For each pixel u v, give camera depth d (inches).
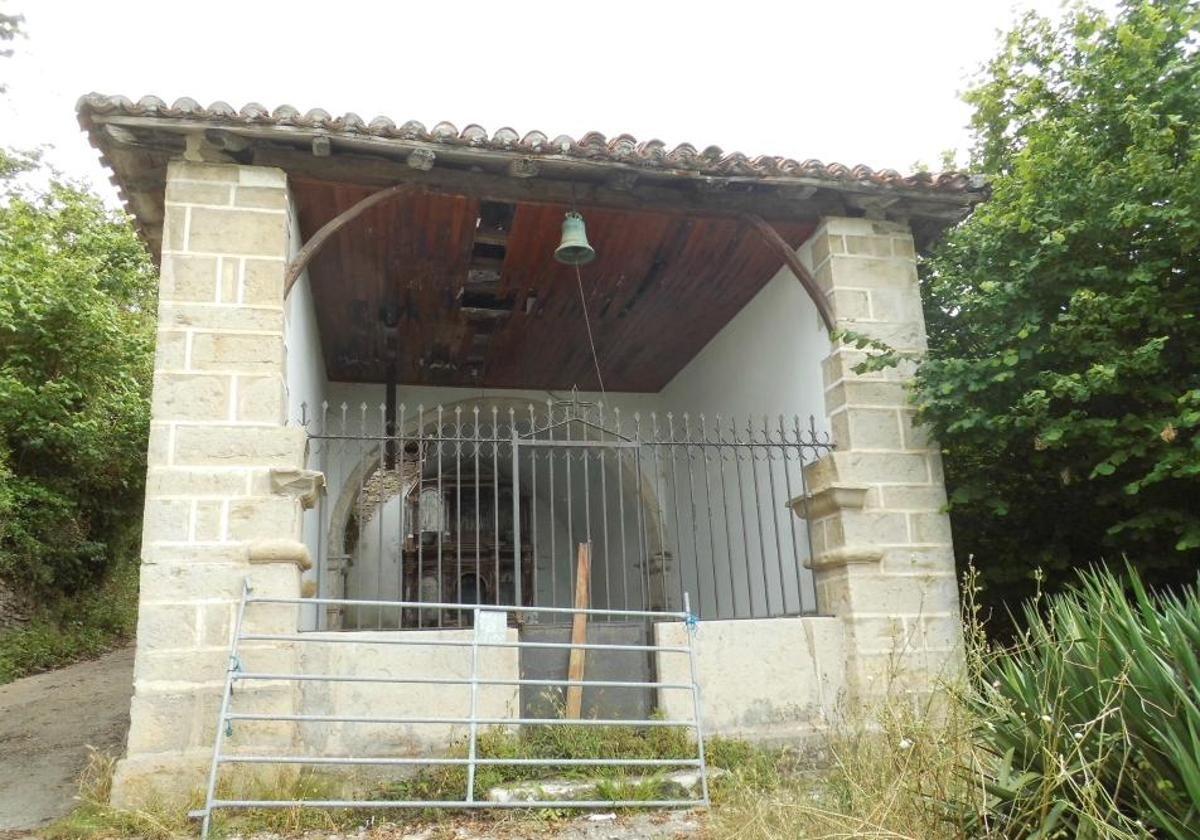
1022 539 286.2
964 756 147.2
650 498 460.1
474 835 189.0
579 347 406.6
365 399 445.4
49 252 518.0
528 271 327.6
